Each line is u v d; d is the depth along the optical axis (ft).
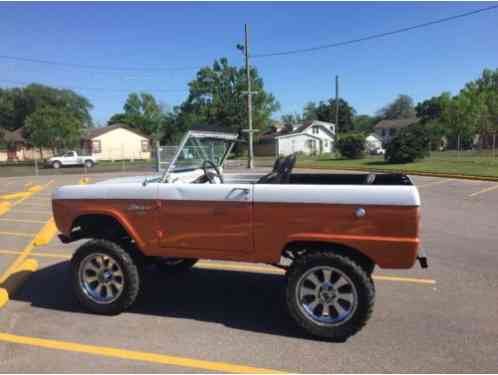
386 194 11.10
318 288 12.14
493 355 11.14
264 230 12.31
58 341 12.23
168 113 237.25
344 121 277.85
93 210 14.14
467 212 32.37
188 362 11.00
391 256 11.16
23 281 17.60
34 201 44.68
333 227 11.64
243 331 12.83
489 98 160.66
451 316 13.61
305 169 86.94
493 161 81.66
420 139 85.92
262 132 185.26
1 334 12.70
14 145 179.32
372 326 12.96
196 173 16.22
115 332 12.82
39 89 218.38
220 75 171.22
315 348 11.66
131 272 13.80
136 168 116.26
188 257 13.35
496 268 18.51
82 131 158.30
